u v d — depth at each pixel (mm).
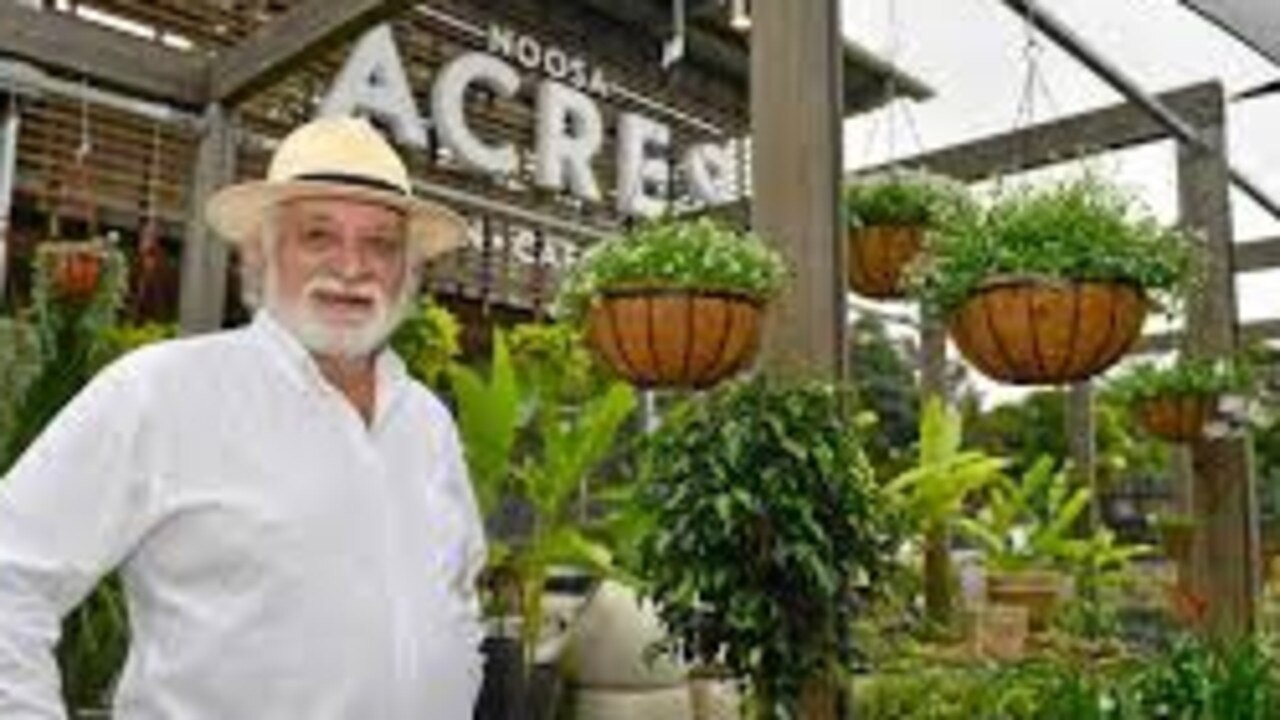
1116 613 4164
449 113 5727
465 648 1689
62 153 5152
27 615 1385
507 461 3295
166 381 1505
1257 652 2668
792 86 2418
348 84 5258
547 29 6836
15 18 3387
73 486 1430
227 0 5738
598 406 3381
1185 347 4383
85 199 4688
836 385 2244
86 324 3121
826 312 2305
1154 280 2367
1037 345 2344
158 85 3652
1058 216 2363
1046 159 4707
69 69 3488
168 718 1458
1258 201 5234
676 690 3445
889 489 3289
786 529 2098
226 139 3762
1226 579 4320
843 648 2172
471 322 6199
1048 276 2307
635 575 2662
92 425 1455
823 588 2068
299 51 3500
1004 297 2352
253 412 1539
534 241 6219
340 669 1494
